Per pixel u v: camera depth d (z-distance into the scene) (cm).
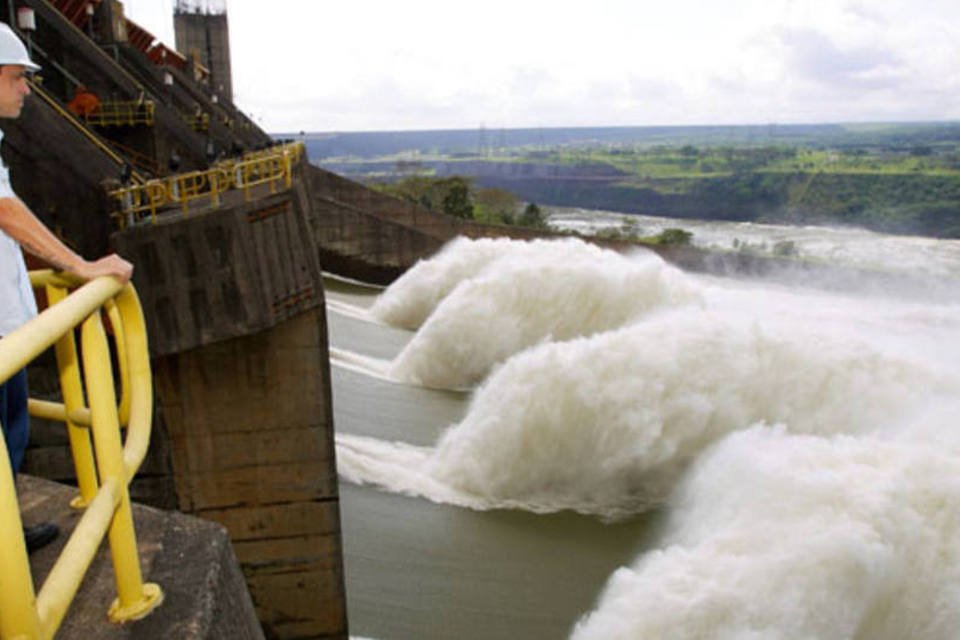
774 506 1172
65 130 1364
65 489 432
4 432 346
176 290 1298
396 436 2106
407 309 3650
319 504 1416
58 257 304
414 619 1284
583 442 1731
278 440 1389
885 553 1045
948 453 1194
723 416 1717
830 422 1691
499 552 1469
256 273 1310
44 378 1252
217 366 1347
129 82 3169
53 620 227
